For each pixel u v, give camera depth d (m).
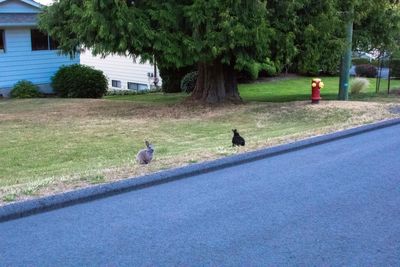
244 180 5.77
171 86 21.02
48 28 13.77
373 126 9.17
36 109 14.52
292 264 3.60
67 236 4.10
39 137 10.34
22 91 18.59
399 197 5.14
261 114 12.20
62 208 4.77
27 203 4.71
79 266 3.57
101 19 10.91
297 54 13.10
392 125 9.57
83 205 4.86
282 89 20.14
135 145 9.43
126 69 26.53
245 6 11.62
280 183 5.64
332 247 3.89
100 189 5.16
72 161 8.34
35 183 5.62
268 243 3.97
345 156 6.96
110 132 10.73
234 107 13.40
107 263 3.62
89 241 4.00
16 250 3.83
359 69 24.88
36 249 3.85
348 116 11.16
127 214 4.62
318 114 11.70
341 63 14.35
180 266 3.57
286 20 12.56
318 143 7.83
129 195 5.19
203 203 4.95
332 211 4.71
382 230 4.24
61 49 15.00
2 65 18.80
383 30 16.02
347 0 13.30
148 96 19.42
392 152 7.18
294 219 4.50
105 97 19.81
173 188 5.45
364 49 16.69
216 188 5.45
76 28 11.94
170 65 12.41
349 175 5.98
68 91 19.19
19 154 8.90
